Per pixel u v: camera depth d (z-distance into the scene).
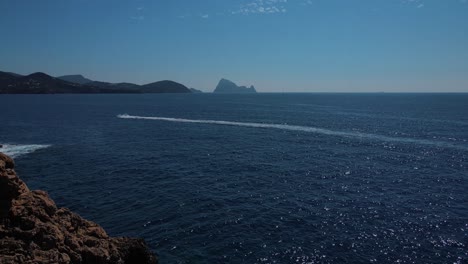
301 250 20.88
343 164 43.44
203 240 21.84
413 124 87.62
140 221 24.53
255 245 21.33
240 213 26.34
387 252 20.83
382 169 41.03
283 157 47.06
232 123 86.12
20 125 78.38
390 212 27.14
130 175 36.50
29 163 41.62
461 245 21.75
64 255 13.41
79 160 43.38
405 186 34.22
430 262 19.77
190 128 76.25
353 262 19.64
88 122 86.44
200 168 40.06
